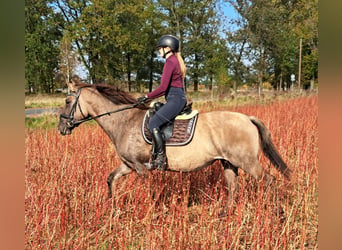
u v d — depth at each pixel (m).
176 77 3.43
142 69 30.72
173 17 24.86
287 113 8.87
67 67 19.77
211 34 24.70
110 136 3.75
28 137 6.10
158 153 3.31
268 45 24.47
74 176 4.16
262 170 3.35
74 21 23.22
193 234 2.93
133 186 3.92
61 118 3.82
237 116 3.45
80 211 3.44
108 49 24.48
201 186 4.22
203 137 3.34
